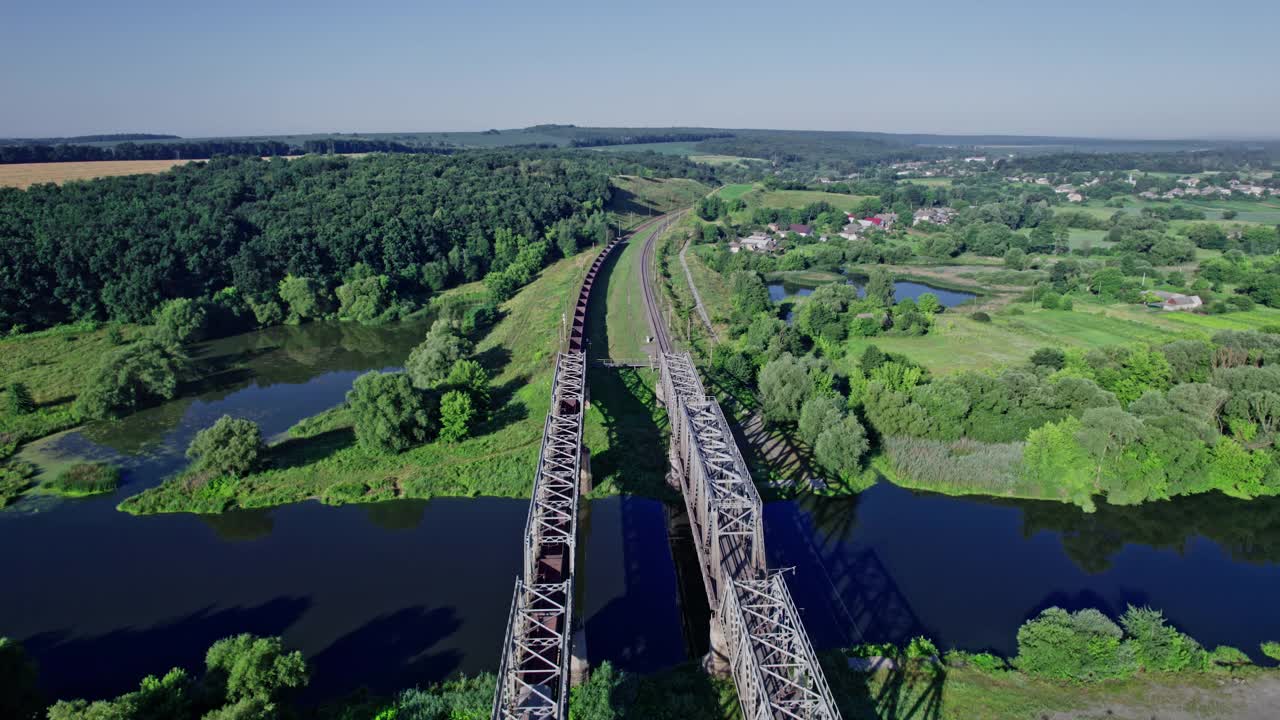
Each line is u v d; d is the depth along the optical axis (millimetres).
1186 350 102188
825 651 54688
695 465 62438
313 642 57750
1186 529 76625
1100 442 79875
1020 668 52844
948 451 86500
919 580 66562
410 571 67312
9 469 87000
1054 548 72562
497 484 82562
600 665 55250
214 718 41375
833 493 81750
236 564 68625
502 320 150500
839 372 112562
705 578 54875
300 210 185500
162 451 93625
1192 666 52656
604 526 75625
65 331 136125
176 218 167750
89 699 51719
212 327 147875
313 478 83812
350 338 150875
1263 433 87938
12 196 172625
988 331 141250
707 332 135000
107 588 64875
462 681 51812
